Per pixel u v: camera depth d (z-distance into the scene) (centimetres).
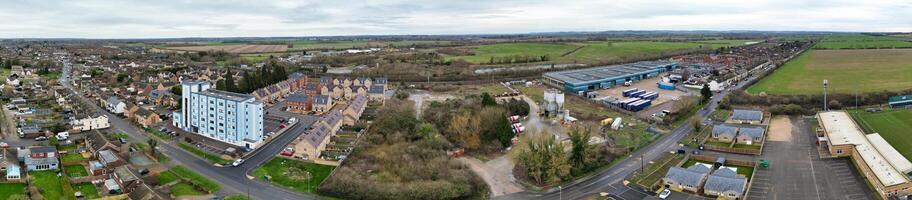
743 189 15400
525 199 15750
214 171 17438
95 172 16612
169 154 19150
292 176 17000
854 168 17712
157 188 15662
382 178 16688
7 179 16012
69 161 18138
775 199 15325
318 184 16412
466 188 15925
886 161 17188
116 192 15250
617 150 19838
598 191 16212
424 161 17875
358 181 15950
